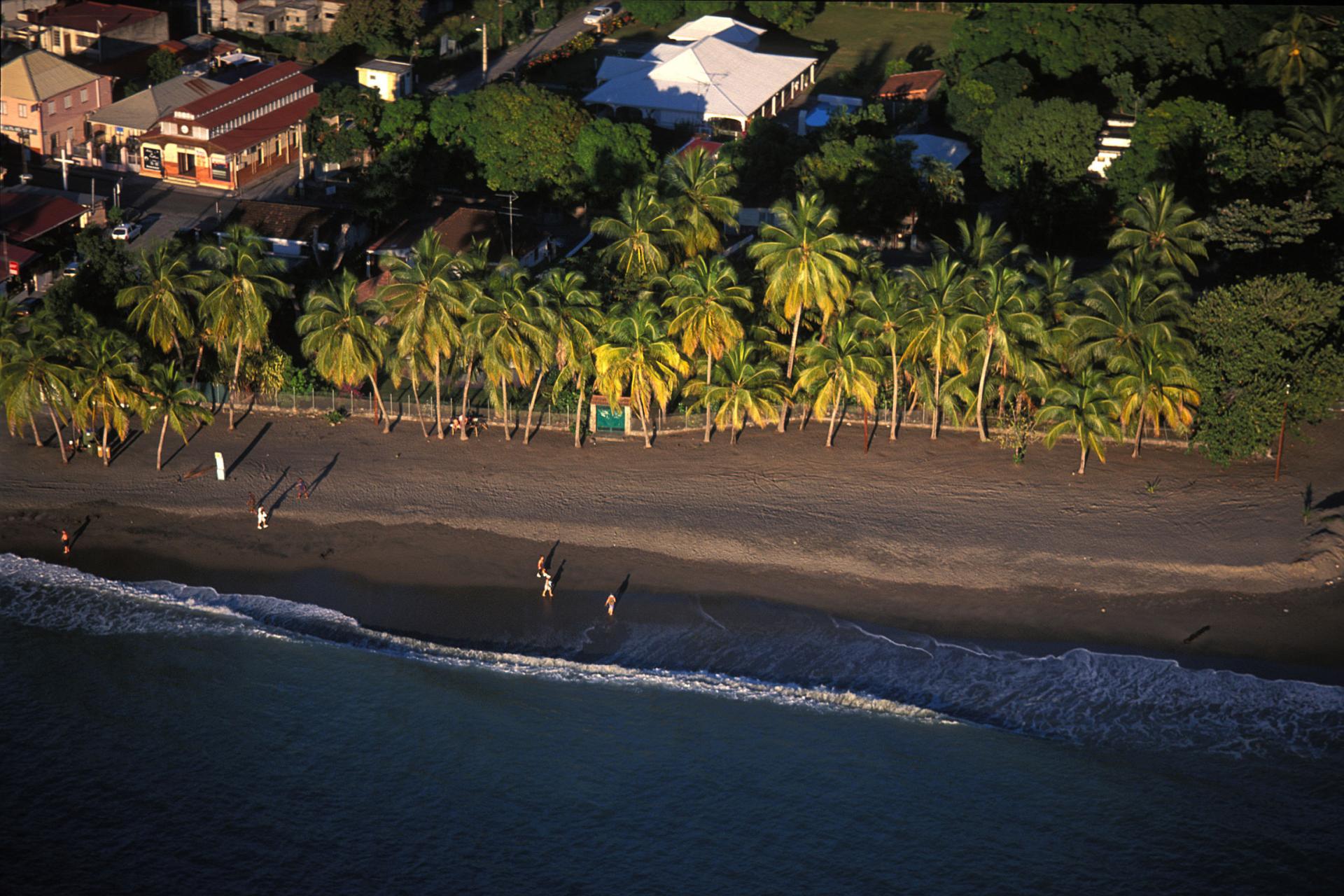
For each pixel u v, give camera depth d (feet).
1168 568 301.43
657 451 347.56
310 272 436.35
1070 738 259.60
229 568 308.81
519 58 643.86
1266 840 236.63
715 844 239.30
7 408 325.01
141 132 504.02
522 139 469.98
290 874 233.76
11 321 345.92
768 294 341.41
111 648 285.23
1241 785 247.91
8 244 428.97
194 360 363.97
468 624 291.17
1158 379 315.99
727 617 292.61
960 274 342.03
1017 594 297.53
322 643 285.43
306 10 650.02
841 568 306.14
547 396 364.17
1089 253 451.94
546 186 481.87
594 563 309.42
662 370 329.31
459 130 484.74
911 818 244.01
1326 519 309.63
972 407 337.93
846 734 262.26
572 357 334.24
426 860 236.63
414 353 346.13
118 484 336.08
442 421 360.48
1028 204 446.60
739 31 636.89
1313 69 508.53
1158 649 281.74
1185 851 235.40
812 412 359.87
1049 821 242.37
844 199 441.27
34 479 337.11
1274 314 318.86
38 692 273.33
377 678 276.82
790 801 247.91
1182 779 249.55
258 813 246.06
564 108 472.85
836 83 618.44
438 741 261.44
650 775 253.65
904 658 280.31
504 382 340.80
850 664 278.87
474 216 449.89
